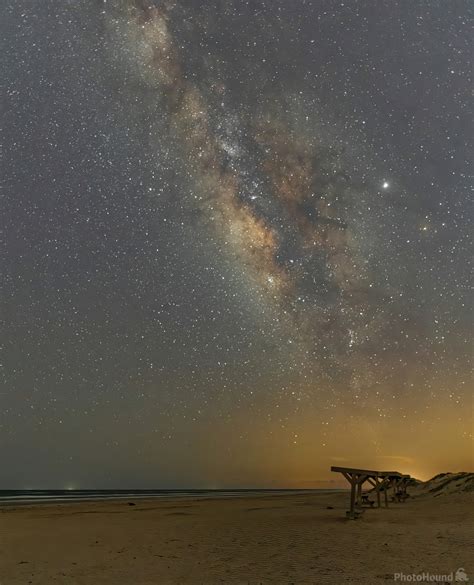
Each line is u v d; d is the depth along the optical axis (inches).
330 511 880.3
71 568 398.9
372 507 885.8
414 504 936.9
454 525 570.3
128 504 1214.9
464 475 1282.0
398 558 392.8
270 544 495.2
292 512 891.4
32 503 1212.5
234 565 395.5
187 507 1092.5
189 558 433.1
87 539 561.9
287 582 331.3
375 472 848.3
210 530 629.6
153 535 591.8
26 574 379.2
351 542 484.1
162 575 366.9
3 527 685.9
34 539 564.1
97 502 1305.4
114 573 378.0
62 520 788.0
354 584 317.1
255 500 1422.2
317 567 374.0
